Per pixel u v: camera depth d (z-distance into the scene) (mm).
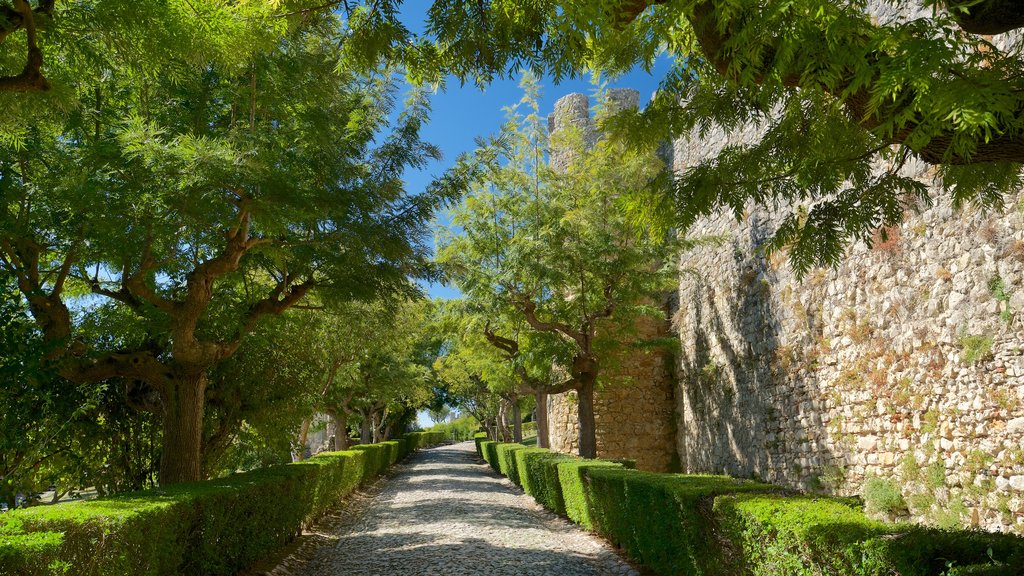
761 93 3451
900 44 2664
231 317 9109
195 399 8523
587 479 9617
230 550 6543
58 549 3488
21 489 7863
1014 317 6801
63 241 7738
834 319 10328
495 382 21016
